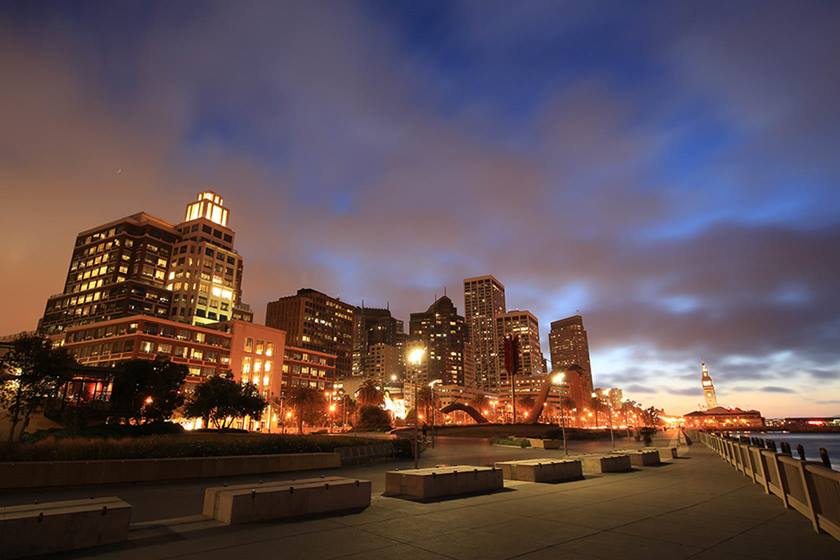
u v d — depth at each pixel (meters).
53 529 8.23
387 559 8.05
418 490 14.38
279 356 139.38
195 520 10.91
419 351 31.70
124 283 143.75
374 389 121.94
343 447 28.12
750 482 19.00
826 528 9.92
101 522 8.73
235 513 10.54
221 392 73.19
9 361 47.78
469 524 10.76
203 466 20.20
